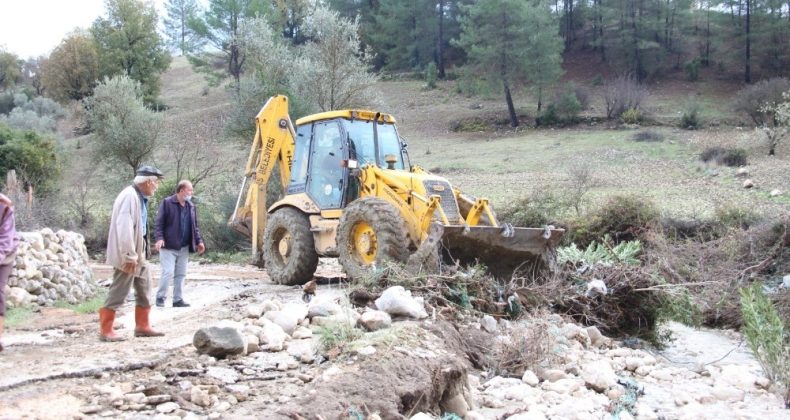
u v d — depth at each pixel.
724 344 10.23
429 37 69.56
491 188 26.84
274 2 55.91
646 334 10.36
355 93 25.58
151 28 65.81
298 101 24.31
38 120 43.41
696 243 14.98
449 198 10.55
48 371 5.71
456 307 8.76
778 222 14.30
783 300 11.04
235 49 56.09
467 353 7.61
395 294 7.84
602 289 9.99
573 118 49.72
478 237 9.71
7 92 72.50
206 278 14.00
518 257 10.23
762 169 27.95
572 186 19.62
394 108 57.56
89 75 64.69
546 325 8.34
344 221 10.67
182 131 27.09
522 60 50.94
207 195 23.73
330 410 5.02
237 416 4.87
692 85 57.97
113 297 7.09
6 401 5.02
